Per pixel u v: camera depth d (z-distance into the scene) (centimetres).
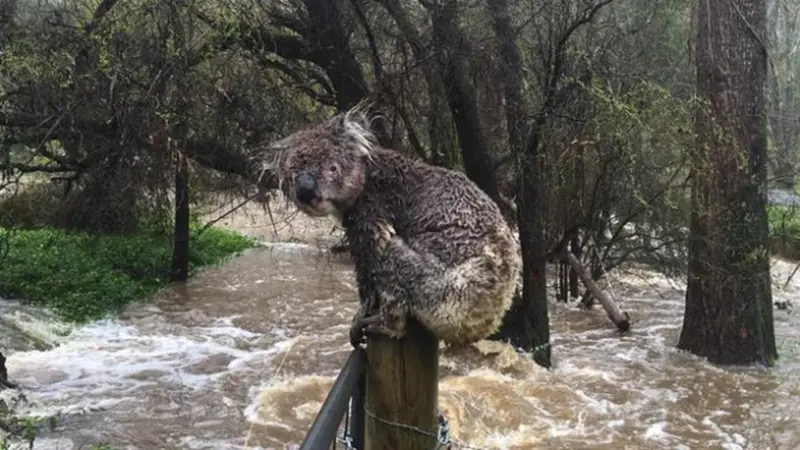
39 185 1448
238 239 2011
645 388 956
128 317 1310
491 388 893
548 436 794
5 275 1355
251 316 1339
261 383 974
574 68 959
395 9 921
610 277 1428
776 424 843
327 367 1047
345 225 320
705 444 791
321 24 948
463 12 913
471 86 941
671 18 1198
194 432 812
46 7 938
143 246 1592
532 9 941
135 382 976
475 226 309
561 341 1186
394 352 303
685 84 1154
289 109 1011
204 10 899
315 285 1566
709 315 1084
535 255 988
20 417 799
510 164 1034
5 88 887
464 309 298
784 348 1149
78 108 870
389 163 322
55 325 1209
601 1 951
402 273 302
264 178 402
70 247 1525
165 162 934
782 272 1475
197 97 921
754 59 1048
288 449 775
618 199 1017
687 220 1100
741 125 1048
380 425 304
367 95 954
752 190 1058
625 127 905
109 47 857
